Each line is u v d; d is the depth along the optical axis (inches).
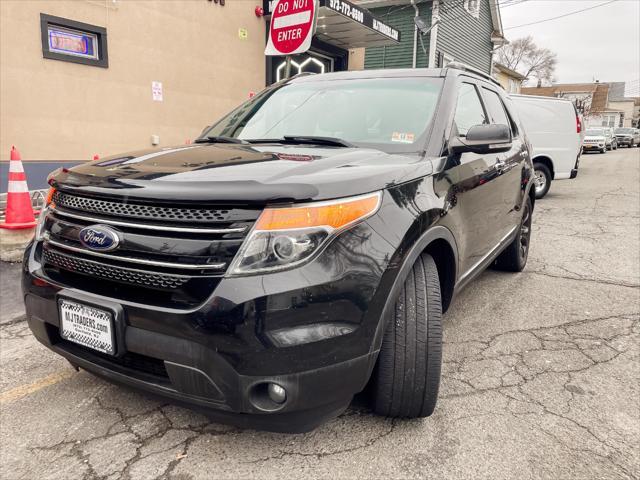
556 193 406.0
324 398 71.1
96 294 75.9
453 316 144.3
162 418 92.7
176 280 70.3
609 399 100.9
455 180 101.4
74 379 106.5
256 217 68.1
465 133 118.3
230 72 355.3
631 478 78.4
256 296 66.2
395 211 78.8
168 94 314.8
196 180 72.3
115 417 92.8
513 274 185.3
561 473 79.3
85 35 269.4
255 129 123.3
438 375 85.9
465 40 709.3
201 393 70.2
